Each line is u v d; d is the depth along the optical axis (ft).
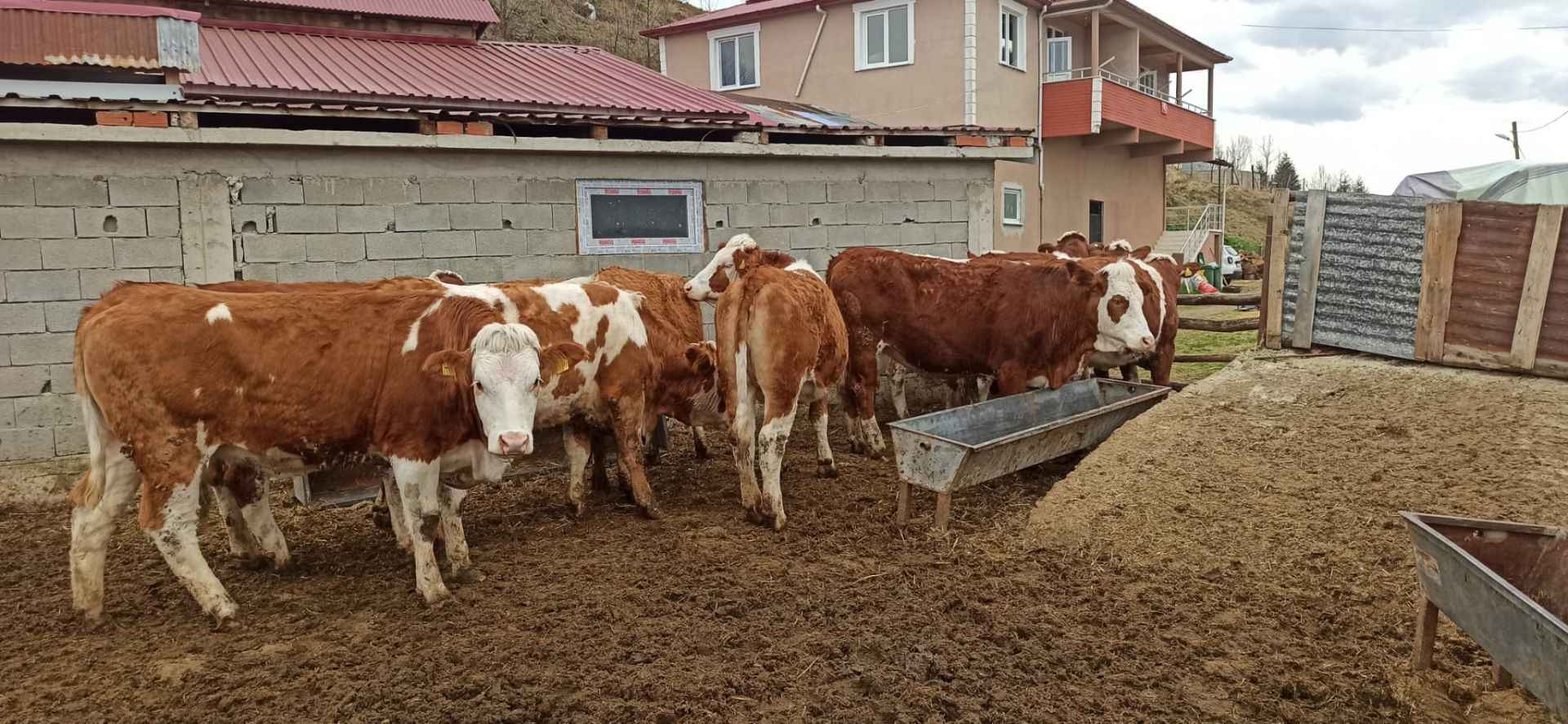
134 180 24.17
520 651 14.08
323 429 15.44
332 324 15.39
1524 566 13.19
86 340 14.21
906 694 12.71
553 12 120.78
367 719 12.25
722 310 20.39
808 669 13.55
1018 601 16.01
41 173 23.32
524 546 19.31
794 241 32.94
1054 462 25.00
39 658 14.14
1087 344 25.75
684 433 30.17
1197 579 16.75
